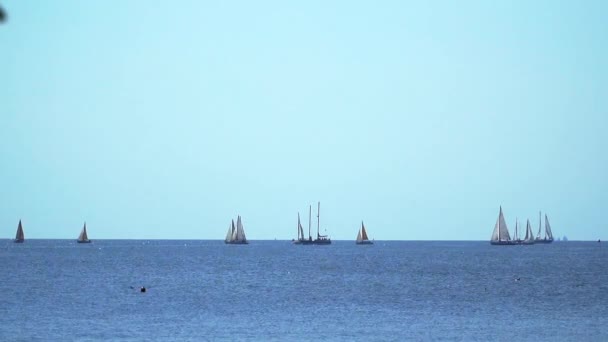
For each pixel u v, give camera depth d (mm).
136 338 196750
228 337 198875
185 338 196875
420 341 193625
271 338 197500
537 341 194000
